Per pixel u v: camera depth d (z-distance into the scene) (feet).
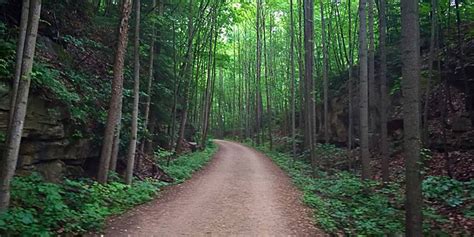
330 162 72.08
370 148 67.00
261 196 39.93
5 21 33.50
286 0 107.45
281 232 26.07
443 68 55.42
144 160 54.44
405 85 21.68
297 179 53.98
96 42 48.16
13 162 22.20
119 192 34.73
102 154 36.70
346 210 33.35
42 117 31.04
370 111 69.10
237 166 70.33
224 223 28.04
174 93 65.57
